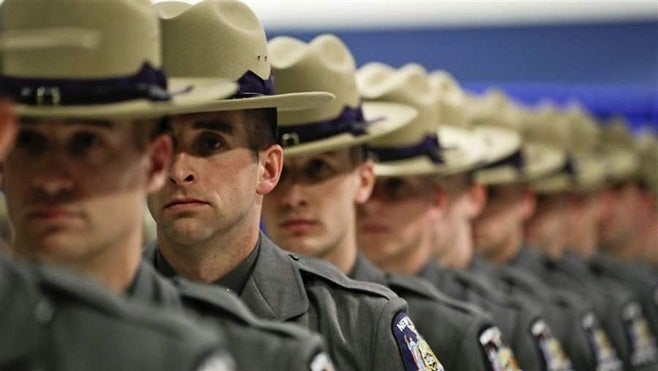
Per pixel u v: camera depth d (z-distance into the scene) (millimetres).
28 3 6871
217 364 6316
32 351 6227
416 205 12336
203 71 8781
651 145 23781
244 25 8977
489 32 24172
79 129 6727
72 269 6754
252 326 7746
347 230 10648
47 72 6703
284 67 10398
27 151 6746
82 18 6828
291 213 10383
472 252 15039
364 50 23344
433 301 11383
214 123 8711
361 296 9469
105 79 6785
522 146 17000
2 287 6223
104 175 6742
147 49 6941
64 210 6688
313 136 10312
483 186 15039
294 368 7602
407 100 12289
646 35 24719
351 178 10633
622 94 24734
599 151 21781
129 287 7043
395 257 12352
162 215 8727
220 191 8734
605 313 17891
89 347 6293
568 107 22375
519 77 24422
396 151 12211
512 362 11438
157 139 7105
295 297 9258
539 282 15711
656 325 20234
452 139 13977
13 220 6906
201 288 7871
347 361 9242
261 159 9055
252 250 9148
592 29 24672
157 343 6289
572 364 15375
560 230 18422
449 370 11117
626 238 22656
